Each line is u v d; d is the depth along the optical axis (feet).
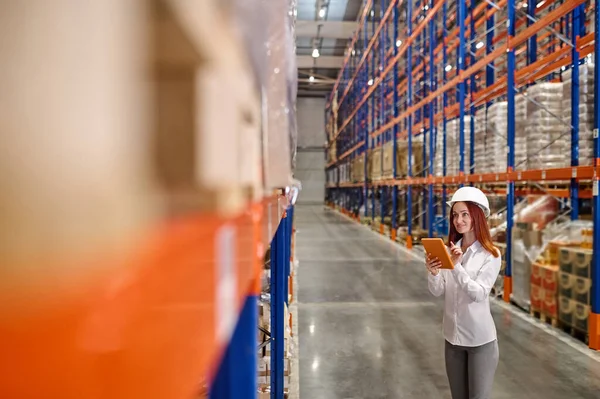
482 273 8.77
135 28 0.76
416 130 40.63
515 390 12.62
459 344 8.88
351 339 16.94
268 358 10.84
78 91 0.61
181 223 0.88
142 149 0.76
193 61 1.05
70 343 0.52
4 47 0.53
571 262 16.40
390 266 30.73
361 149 65.41
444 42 32.45
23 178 0.52
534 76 22.39
